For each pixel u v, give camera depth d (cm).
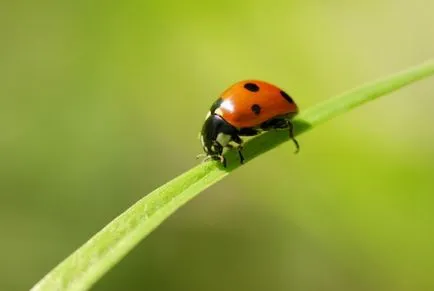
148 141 16
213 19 16
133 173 16
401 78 9
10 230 15
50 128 16
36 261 15
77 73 16
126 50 16
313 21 16
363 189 14
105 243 8
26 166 16
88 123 16
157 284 15
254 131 10
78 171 16
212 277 15
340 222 14
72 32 16
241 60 16
